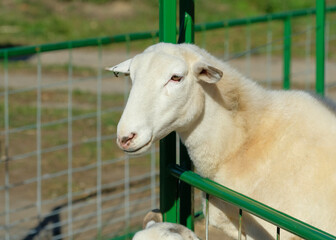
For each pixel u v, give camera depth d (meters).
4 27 18.19
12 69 14.08
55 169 9.01
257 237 4.29
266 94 4.37
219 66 4.14
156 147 9.60
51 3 20.70
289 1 20.55
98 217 7.10
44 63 14.68
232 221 4.46
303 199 4.09
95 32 18.12
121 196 8.09
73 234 7.08
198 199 7.18
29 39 17.20
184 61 3.91
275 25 18.16
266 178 4.19
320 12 6.19
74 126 10.74
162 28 4.17
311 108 4.33
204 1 20.94
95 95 12.42
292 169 4.15
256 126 4.27
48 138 10.20
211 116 4.13
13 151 9.66
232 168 4.26
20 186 8.41
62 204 7.86
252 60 14.77
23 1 20.69
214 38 16.59
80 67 14.36
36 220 7.42
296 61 14.70
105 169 9.02
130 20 19.45
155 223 3.62
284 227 2.87
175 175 3.96
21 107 11.63
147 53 3.97
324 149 4.15
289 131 4.23
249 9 20.42
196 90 3.99
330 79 13.04
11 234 7.05
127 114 3.83
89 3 20.64
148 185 8.42
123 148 3.82
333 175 4.09
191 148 4.26
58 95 12.35
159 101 3.87
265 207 3.01
